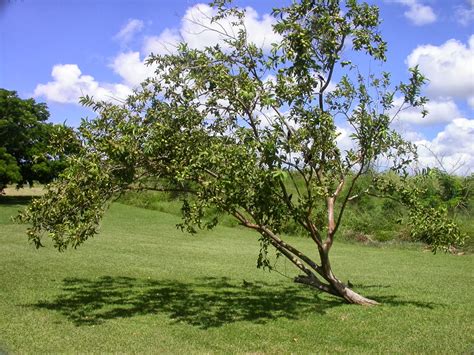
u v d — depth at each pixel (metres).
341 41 8.46
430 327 7.69
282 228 9.02
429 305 9.34
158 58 8.30
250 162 7.39
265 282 11.78
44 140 32.56
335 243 21.19
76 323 7.59
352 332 7.38
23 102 32.50
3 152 31.12
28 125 32.56
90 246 16.50
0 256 13.59
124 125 7.52
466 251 18.73
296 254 9.02
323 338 7.08
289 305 9.15
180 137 7.93
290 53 7.97
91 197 7.50
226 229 24.25
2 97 31.78
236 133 7.83
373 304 9.23
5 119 31.41
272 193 7.94
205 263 14.43
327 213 10.10
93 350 6.31
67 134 7.86
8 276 10.94
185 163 7.83
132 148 7.46
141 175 7.98
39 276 11.14
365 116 8.33
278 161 7.62
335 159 8.59
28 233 7.52
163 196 31.31
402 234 21.16
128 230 22.05
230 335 7.14
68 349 6.32
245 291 10.54
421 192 9.14
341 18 8.33
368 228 22.11
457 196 22.17
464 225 20.30
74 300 9.12
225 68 8.21
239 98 8.06
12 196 36.09
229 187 7.43
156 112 8.06
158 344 6.65
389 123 8.36
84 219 7.56
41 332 7.03
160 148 7.84
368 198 24.08
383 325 7.77
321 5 8.41
